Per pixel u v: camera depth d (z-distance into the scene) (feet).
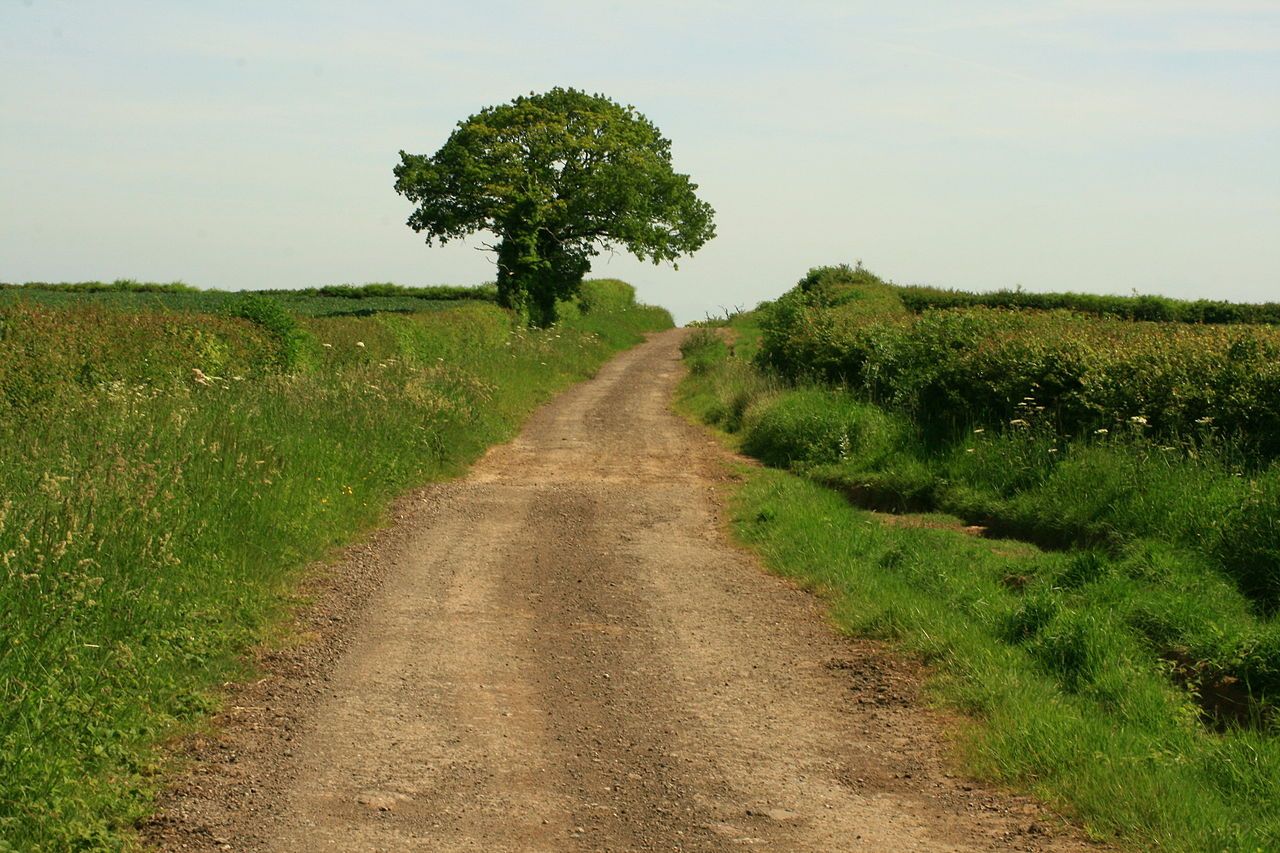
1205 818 17.98
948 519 46.16
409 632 28.86
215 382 47.44
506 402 82.38
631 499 49.78
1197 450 41.83
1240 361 44.91
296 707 23.09
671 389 106.63
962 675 25.13
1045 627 27.68
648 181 160.86
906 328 70.38
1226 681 26.11
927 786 19.84
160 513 28.35
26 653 20.30
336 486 41.37
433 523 43.09
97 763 18.65
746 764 20.77
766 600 32.94
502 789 19.36
